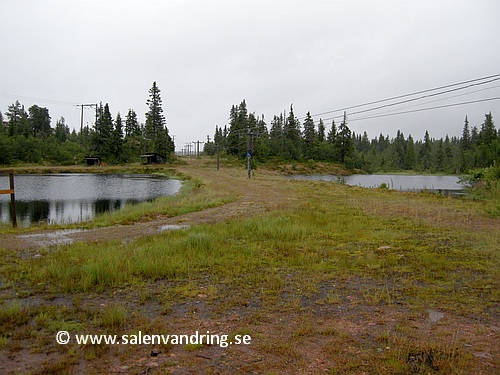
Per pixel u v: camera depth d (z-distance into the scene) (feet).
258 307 17.69
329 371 11.84
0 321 15.62
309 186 105.60
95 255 26.53
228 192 88.89
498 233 34.24
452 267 24.02
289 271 23.75
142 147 323.16
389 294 19.34
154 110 307.58
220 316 16.61
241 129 282.97
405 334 14.62
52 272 22.61
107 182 159.02
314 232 36.63
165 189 127.54
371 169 314.96
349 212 51.16
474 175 82.53
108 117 293.64
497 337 14.32
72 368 12.02
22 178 179.63
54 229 42.27
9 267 24.45
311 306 17.80
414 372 11.76
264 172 238.27
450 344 13.66
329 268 24.23
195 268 24.25
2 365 12.09
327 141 330.95
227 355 12.96
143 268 23.31
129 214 53.67
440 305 17.72
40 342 13.74
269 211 55.01
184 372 11.78
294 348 13.46
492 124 248.93
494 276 21.93
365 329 15.14
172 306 17.88
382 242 32.01
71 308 17.49
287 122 317.42
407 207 55.98
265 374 11.69
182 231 37.86
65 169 236.02
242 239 33.88
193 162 293.02
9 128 324.60
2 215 70.33
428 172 332.60
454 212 50.39
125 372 11.76
